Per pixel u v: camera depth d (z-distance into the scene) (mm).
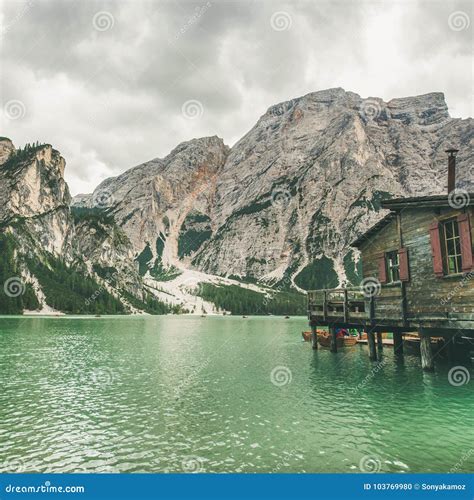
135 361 34969
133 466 12500
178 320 167000
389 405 19016
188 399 20641
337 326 38625
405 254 25922
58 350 43375
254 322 147625
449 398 20203
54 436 14977
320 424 16188
